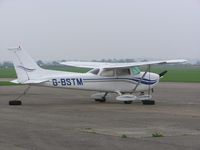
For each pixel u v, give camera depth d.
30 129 15.66
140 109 23.30
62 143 12.97
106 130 15.55
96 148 12.28
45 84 25.72
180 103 27.31
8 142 13.09
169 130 15.62
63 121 18.03
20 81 25.39
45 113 21.08
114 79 27.00
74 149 12.15
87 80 26.55
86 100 29.56
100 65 29.17
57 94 35.97
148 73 27.73
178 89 42.81
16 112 21.45
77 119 18.75
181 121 18.20
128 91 27.44
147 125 16.95
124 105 25.67
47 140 13.44
